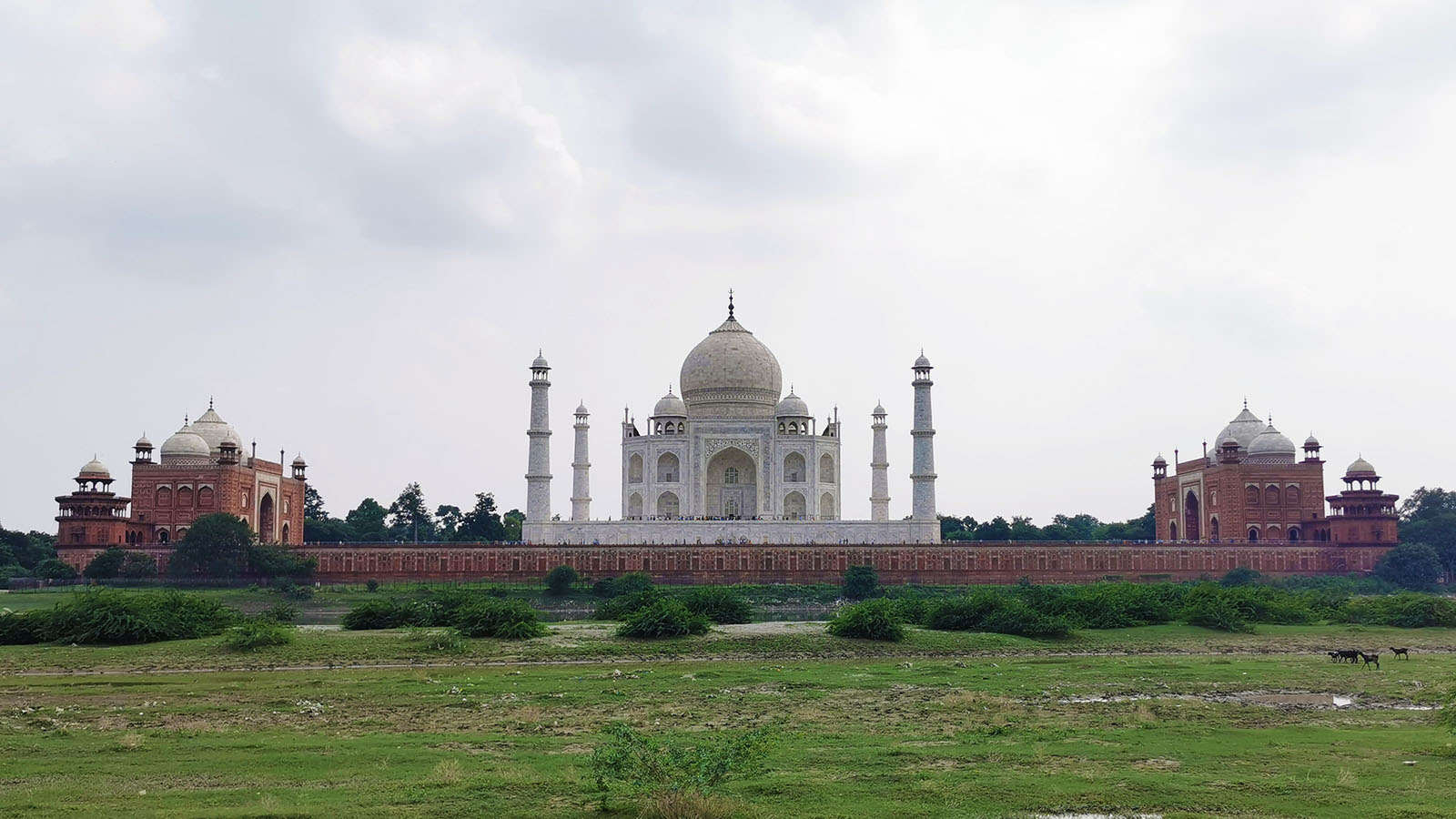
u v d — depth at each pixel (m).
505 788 41.62
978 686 71.62
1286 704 63.88
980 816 38.28
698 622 99.25
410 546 176.38
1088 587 126.81
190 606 98.88
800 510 198.00
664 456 199.50
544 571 175.00
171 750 49.62
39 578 172.38
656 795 39.12
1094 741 51.75
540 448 183.88
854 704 64.06
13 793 41.22
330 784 42.88
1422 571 174.50
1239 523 197.25
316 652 89.06
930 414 183.12
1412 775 44.31
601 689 70.31
